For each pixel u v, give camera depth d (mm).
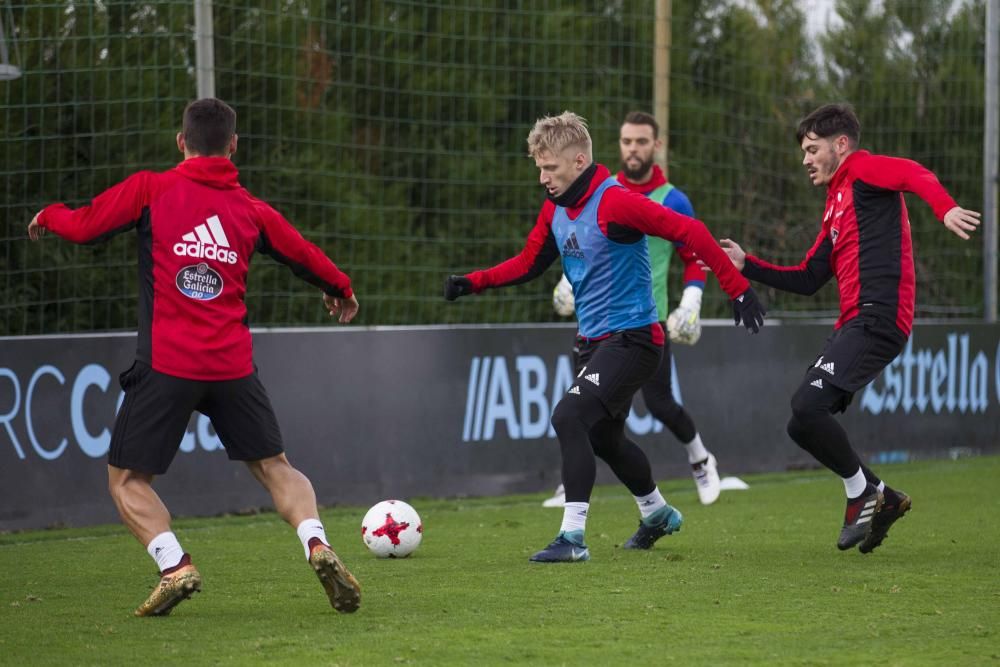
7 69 28797
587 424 20062
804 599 16797
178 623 15445
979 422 41719
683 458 35406
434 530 25031
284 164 38406
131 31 35250
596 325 20344
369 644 14133
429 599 16891
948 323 40938
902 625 15156
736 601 16672
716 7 45438
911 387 39906
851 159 20703
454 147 43531
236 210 16078
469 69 44250
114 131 33062
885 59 45406
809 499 30500
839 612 15930
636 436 34406
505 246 43219
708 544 22406
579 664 13211
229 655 13672
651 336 20172
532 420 32938
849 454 20281
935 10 45781
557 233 20344
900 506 20469
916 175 19641
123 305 33406
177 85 36031
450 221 40375
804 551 21422
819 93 44844
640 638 14438
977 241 44906
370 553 21641
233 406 16016
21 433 25625
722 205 42844
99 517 26656
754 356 36906
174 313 15727
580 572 19078
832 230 20906
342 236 36656
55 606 16797
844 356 20250
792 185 43625
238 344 15992
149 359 15703
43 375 25969
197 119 16125
